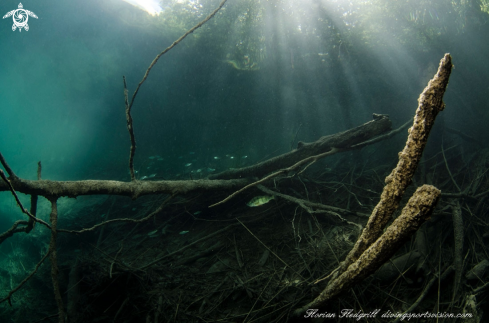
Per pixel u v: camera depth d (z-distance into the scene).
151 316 2.76
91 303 3.00
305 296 2.54
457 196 3.41
